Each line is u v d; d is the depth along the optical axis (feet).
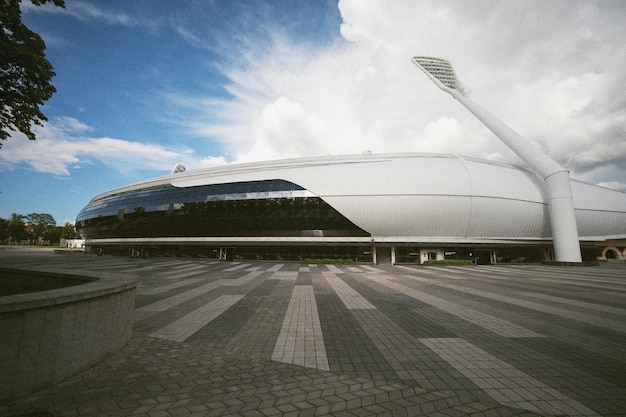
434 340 20.99
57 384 13.41
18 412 10.94
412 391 13.20
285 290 45.75
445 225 123.95
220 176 148.36
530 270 93.81
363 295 41.22
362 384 13.92
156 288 47.24
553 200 119.14
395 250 129.90
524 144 131.75
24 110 29.09
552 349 19.15
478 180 125.39
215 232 141.69
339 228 127.95
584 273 82.02
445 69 175.94
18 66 27.61
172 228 149.07
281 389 13.28
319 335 22.21
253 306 33.22
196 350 18.65
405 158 135.44
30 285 21.48
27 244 374.84
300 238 131.34
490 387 13.67
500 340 21.03
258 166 149.48
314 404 11.91
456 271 88.74
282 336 21.95
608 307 33.17
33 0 26.96
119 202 168.35
